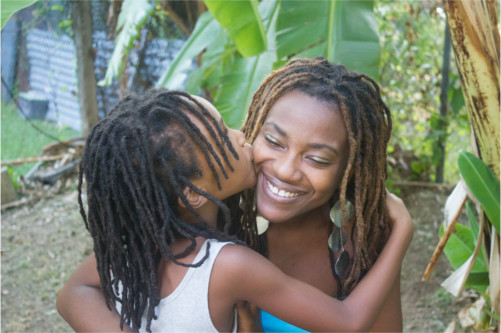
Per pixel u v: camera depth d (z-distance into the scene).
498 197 1.60
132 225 1.19
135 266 1.21
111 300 1.32
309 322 1.20
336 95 1.13
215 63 2.81
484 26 1.49
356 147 1.17
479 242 1.71
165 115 1.12
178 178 1.12
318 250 1.42
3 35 5.50
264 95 1.27
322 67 1.22
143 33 4.40
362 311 1.22
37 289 3.38
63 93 5.82
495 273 1.73
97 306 1.30
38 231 3.98
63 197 4.44
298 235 1.40
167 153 1.11
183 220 1.21
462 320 2.41
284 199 1.20
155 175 1.12
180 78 2.83
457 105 3.79
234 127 2.26
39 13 4.81
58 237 3.91
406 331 2.94
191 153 1.13
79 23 4.54
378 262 1.29
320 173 1.16
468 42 1.51
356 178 1.21
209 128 1.14
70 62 5.68
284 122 1.15
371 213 1.29
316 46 2.10
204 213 1.24
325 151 1.14
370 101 1.19
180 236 1.22
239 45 2.12
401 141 4.43
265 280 1.16
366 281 1.26
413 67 4.20
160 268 1.21
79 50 4.63
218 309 1.17
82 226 4.04
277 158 1.17
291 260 1.43
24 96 5.81
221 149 1.15
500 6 3.11
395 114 4.29
